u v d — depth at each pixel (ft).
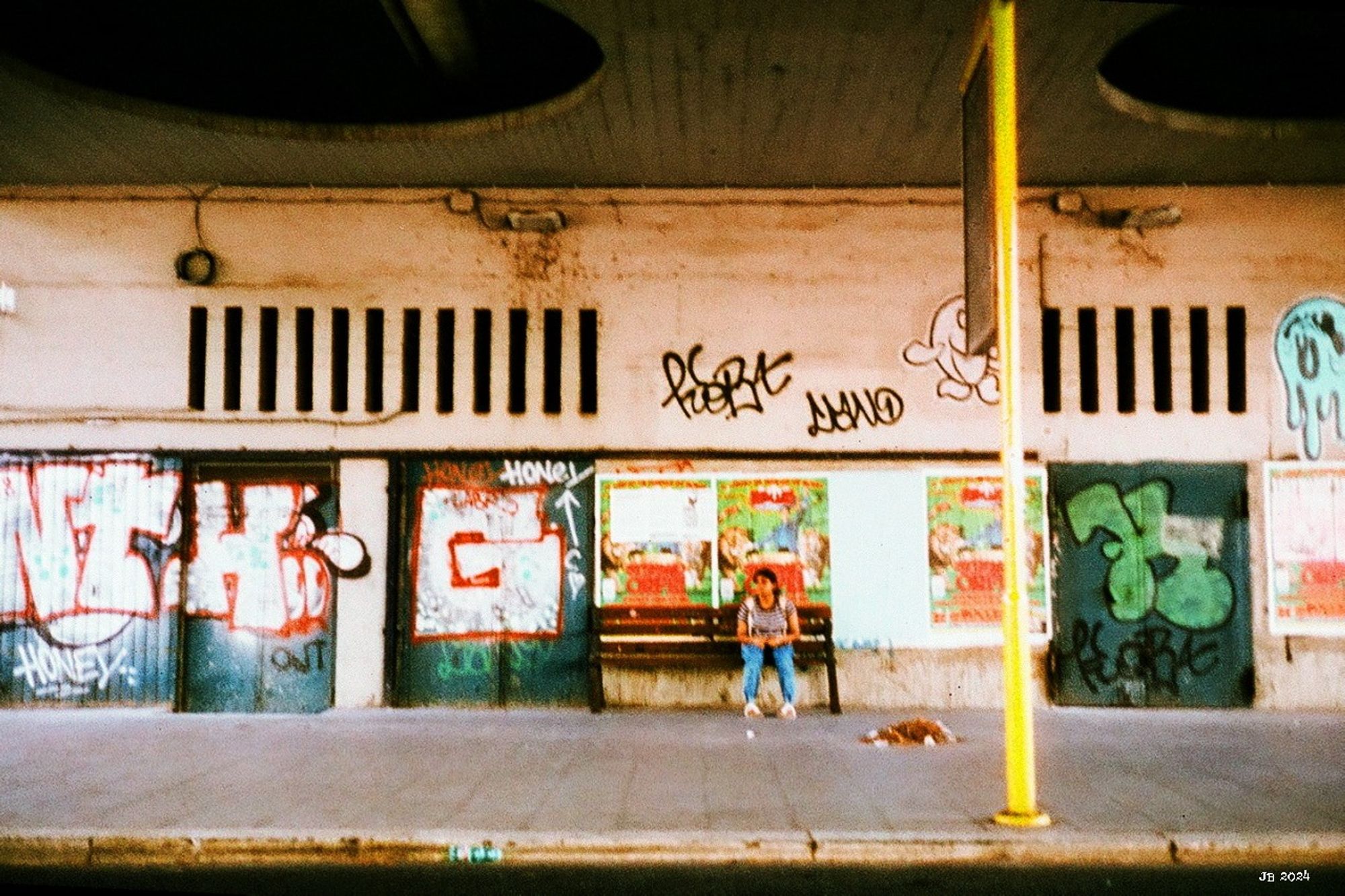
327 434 36.63
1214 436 36.52
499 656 36.42
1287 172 35.63
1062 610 36.29
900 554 36.37
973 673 36.17
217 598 36.32
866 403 36.70
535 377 36.78
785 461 36.58
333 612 36.32
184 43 31.14
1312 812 21.85
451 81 31.53
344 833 20.48
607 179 36.42
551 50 31.01
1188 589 36.22
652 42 26.50
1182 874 18.90
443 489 36.68
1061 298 36.91
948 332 36.76
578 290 36.96
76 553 36.27
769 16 25.26
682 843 20.15
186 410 36.50
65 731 32.17
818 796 23.49
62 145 33.04
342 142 32.58
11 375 36.50
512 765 26.96
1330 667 35.76
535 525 36.65
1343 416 36.40
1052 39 26.27
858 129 31.96
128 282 36.81
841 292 36.94
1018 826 20.77
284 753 28.71
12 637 36.17
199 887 18.42
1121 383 36.94
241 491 36.55
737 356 36.83
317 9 29.94
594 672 35.60
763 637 34.42
